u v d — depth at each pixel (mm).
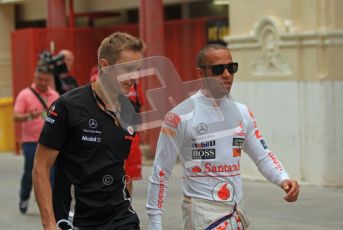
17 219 21500
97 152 9305
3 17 45344
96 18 41656
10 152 40531
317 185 24812
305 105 24938
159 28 31719
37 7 44531
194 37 34031
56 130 9234
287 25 25016
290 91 25328
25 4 45406
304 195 23438
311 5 24531
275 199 23078
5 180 29578
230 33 27844
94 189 9305
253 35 26359
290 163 25578
